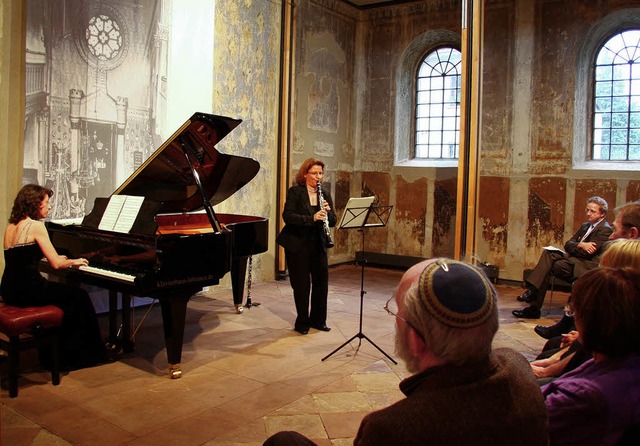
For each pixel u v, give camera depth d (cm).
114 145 550
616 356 155
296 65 793
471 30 629
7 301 378
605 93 752
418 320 111
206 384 387
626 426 148
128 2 551
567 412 150
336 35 864
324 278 520
